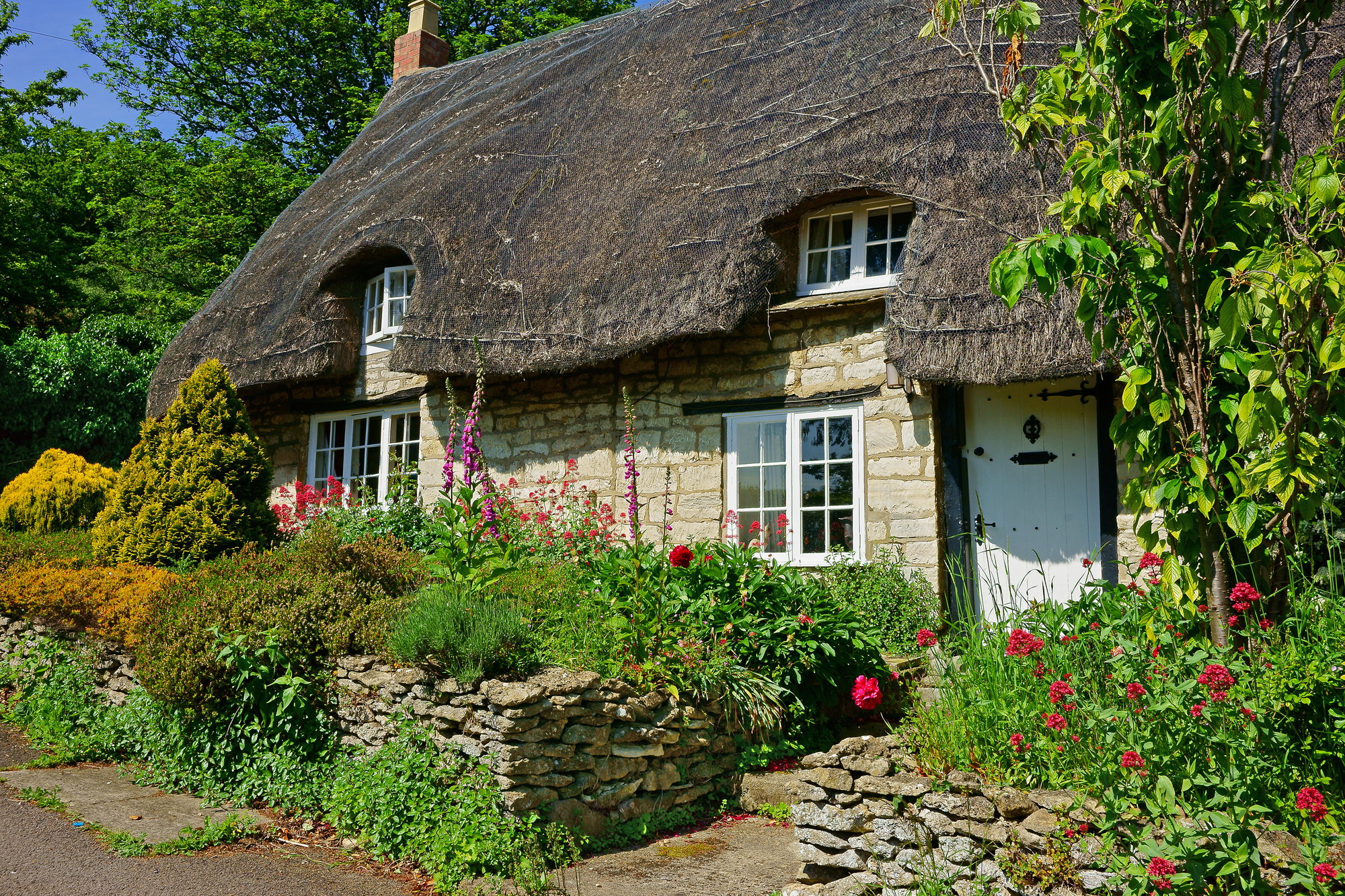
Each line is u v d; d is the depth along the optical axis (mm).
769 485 7930
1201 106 3400
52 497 9906
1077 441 6836
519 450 9258
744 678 5477
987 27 7184
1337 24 6492
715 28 10500
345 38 22781
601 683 4848
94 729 6090
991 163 6871
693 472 8188
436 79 14820
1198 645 3418
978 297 6355
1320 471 3236
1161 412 3449
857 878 3527
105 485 10305
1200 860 2787
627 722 4941
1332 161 3258
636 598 5316
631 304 7840
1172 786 2965
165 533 7168
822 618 5836
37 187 19719
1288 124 5883
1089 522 6742
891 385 7145
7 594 6945
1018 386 7059
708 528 8039
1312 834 2814
